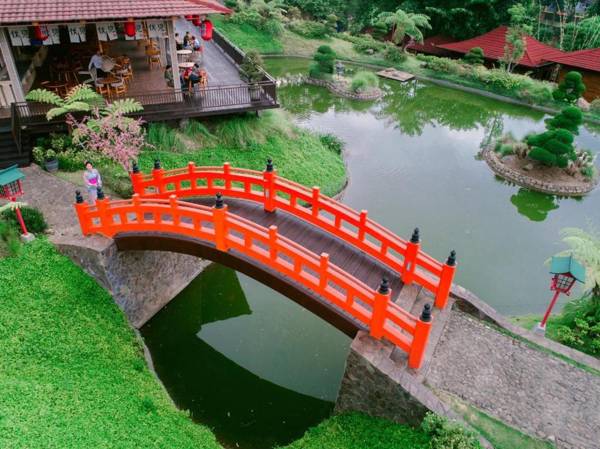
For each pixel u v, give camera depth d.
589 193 20.88
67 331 9.93
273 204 11.46
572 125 20.98
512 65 33.34
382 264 10.39
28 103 14.91
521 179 20.95
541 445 7.99
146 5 15.01
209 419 10.56
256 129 18.80
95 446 7.38
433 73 34.00
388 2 42.19
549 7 40.84
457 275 14.73
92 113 14.59
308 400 11.05
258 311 13.63
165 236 10.72
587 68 30.73
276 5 40.09
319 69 31.00
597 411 8.62
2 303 9.87
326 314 9.46
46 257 11.06
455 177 21.11
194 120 17.59
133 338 10.95
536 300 13.84
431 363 9.16
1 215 11.52
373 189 19.36
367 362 8.52
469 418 8.25
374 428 8.77
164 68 20.23
